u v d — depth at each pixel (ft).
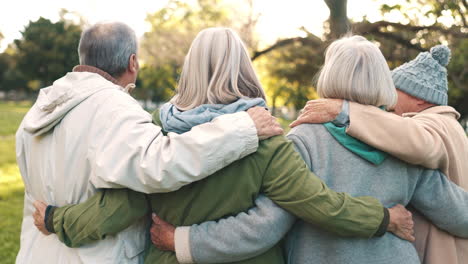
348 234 5.25
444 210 5.85
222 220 5.24
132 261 5.74
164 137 5.17
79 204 5.45
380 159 5.58
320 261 5.54
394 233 5.59
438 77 6.55
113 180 5.04
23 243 6.12
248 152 5.14
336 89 5.84
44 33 182.60
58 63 183.21
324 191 5.18
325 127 5.82
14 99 202.69
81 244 5.48
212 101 5.45
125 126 5.27
